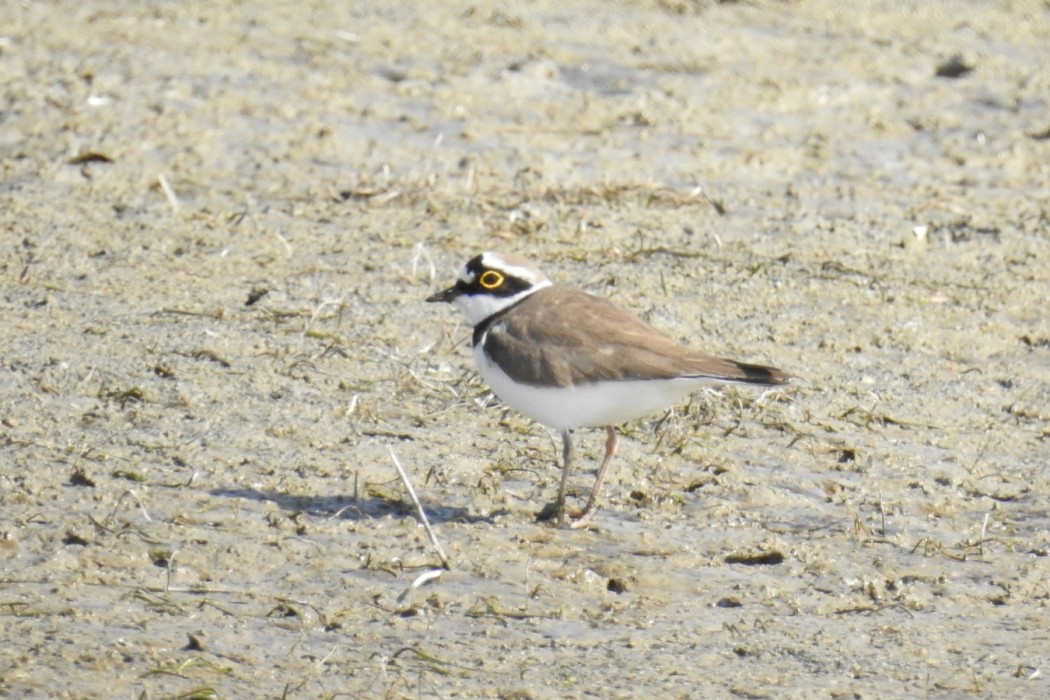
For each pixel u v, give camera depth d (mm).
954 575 10000
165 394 12055
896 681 8562
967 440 12320
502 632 8961
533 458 11547
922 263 16156
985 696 8414
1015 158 19234
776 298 14977
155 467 10875
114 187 16891
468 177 17375
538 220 16484
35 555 9547
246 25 22281
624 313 10461
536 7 23703
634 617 9258
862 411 12633
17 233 15500
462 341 13602
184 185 17047
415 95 19891
